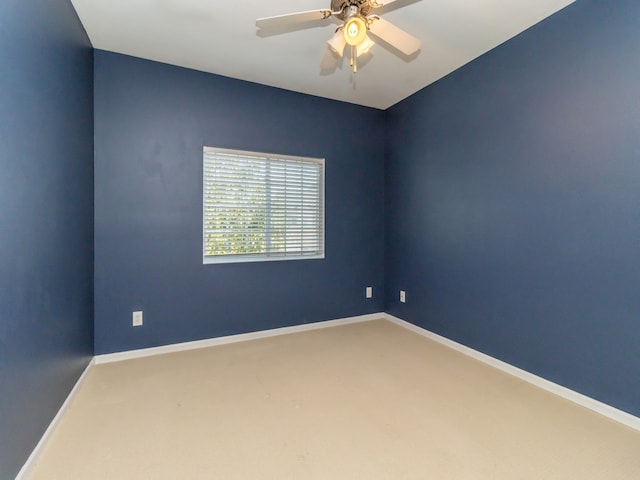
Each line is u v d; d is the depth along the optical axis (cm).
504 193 241
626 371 175
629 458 149
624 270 176
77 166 208
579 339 196
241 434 165
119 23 216
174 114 273
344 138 352
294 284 329
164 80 269
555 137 207
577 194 196
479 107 260
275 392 207
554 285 209
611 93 179
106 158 251
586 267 193
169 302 274
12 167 128
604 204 183
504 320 242
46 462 144
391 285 367
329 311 348
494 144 248
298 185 333
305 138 330
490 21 213
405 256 345
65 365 185
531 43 220
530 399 201
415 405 193
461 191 277
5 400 121
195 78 280
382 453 152
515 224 233
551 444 158
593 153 188
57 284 174
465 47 245
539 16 208
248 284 306
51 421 164
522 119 227
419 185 325
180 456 149
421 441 160
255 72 285
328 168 344
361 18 157
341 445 157
